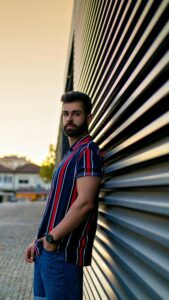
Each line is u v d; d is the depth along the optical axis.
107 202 2.05
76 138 1.86
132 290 1.42
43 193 48.03
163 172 1.12
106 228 2.09
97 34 2.63
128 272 1.53
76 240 1.62
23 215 17.56
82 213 1.52
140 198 1.37
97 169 1.58
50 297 1.62
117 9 1.84
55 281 1.60
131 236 1.51
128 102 1.57
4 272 5.36
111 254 1.91
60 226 1.54
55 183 1.71
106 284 2.00
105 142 2.22
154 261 1.16
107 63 2.14
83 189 1.54
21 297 4.09
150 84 1.24
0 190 53.78
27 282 4.76
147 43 1.29
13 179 55.50
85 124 1.86
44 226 1.73
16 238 9.22
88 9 3.31
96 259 2.43
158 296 1.11
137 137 1.42
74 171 1.64
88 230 1.65
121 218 1.68
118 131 1.79
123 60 1.67
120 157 1.78
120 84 1.74
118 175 1.80
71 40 5.54
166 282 1.08
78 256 1.61
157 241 1.14
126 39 1.62
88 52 3.21
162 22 1.13
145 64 1.30
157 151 1.17
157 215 1.19
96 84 2.62
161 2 1.13
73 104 1.84
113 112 1.94
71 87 7.76
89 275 2.75
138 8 1.41
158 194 1.17
